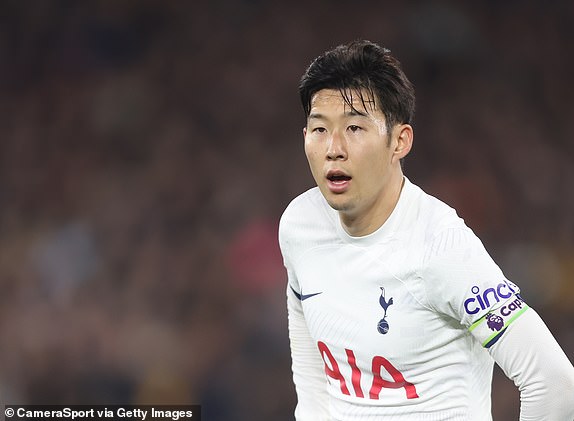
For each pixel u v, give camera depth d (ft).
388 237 30.96
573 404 29.19
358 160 29.55
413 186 31.96
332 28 129.39
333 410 33.71
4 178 113.09
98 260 100.78
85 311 95.91
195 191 110.11
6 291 97.66
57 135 117.80
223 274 98.12
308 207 33.68
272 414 88.12
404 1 130.41
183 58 124.36
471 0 130.93
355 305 31.50
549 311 99.91
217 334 93.09
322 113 29.68
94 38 124.88
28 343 93.09
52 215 108.58
